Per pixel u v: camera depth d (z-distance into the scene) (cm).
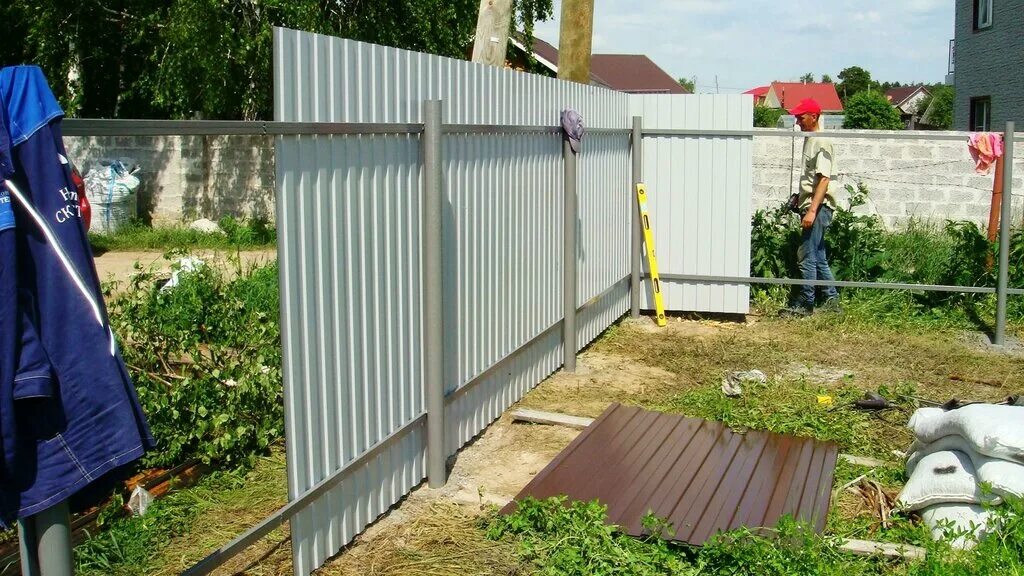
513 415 620
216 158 1647
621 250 891
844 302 935
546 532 442
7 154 243
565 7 926
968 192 1288
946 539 416
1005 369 759
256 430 543
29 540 264
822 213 907
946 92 5066
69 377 253
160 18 1587
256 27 1502
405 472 487
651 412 627
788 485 498
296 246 375
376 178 436
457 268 528
